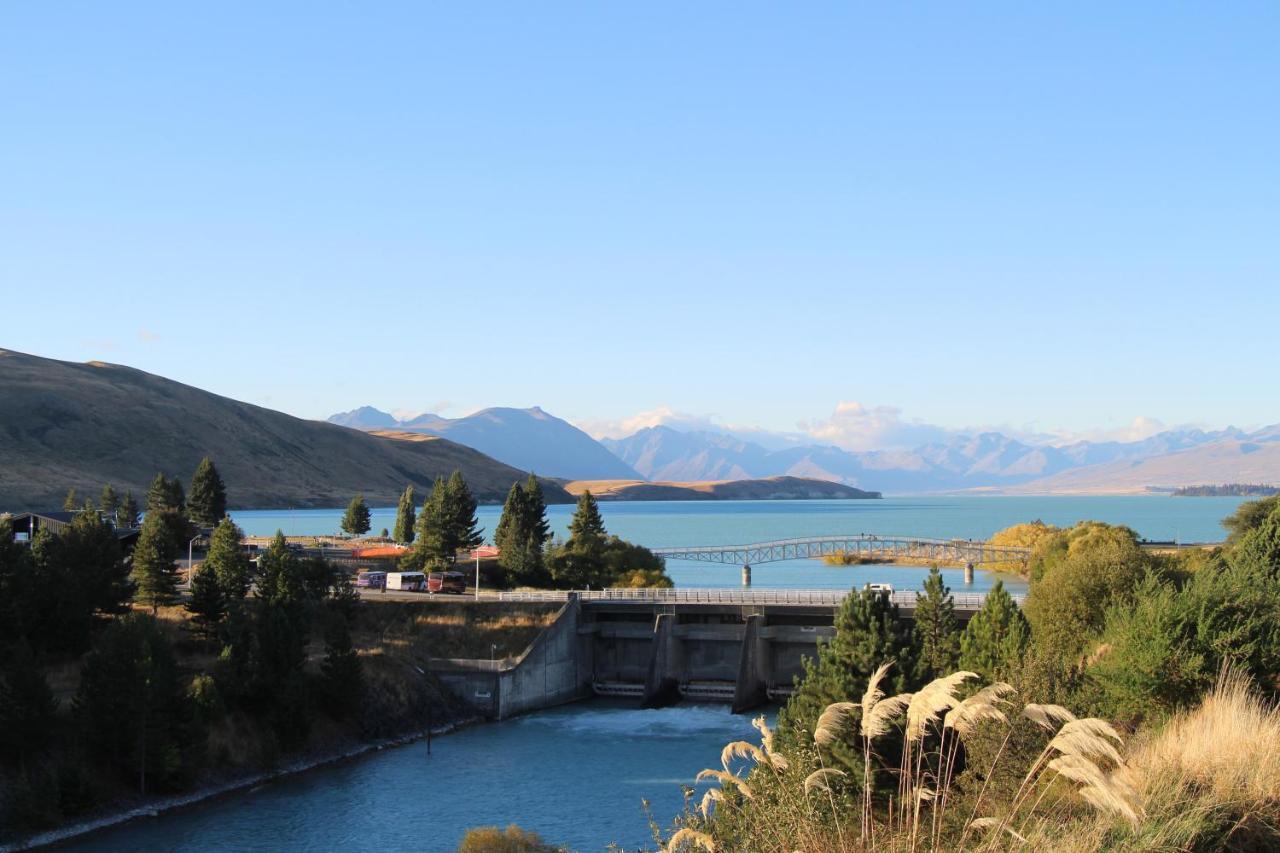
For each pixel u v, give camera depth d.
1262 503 130.50
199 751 77.75
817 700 55.41
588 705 116.19
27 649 72.88
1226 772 21.95
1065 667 40.66
